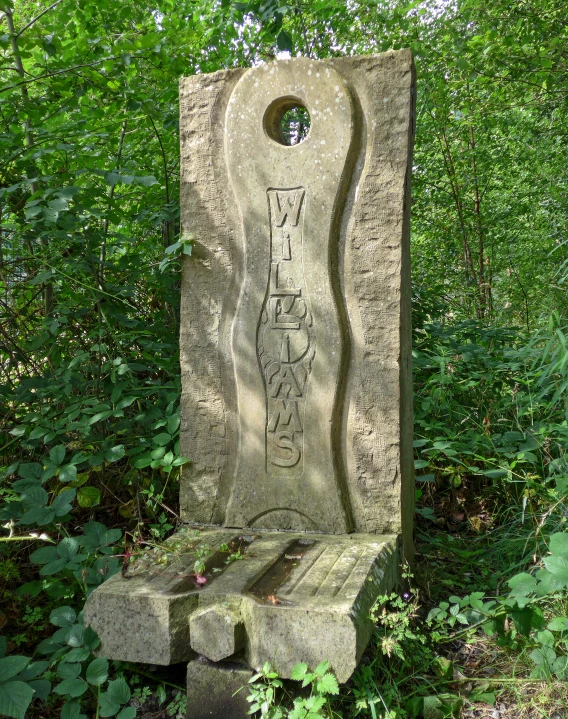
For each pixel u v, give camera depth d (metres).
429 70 5.24
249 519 2.67
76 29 3.57
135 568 2.26
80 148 3.21
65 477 2.47
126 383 2.94
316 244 2.54
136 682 2.18
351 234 2.52
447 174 6.85
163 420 2.93
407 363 2.68
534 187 7.07
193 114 2.71
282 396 2.61
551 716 1.96
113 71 3.40
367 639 1.99
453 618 2.18
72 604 2.49
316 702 1.77
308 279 2.56
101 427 3.04
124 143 4.03
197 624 1.98
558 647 2.15
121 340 3.42
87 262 3.15
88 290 3.39
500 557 2.86
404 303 2.57
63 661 2.05
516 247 7.14
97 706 2.08
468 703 2.05
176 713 2.07
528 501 2.98
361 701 1.90
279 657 1.92
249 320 2.64
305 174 2.54
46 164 3.50
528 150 6.63
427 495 3.51
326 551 2.36
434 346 4.19
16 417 3.35
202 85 2.69
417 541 3.12
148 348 3.23
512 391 3.85
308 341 2.57
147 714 2.08
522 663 2.20
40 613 2.42
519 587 2.05
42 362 3.41
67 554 2.28
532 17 4.82
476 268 7.36
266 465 2.64
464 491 3.42
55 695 2.15
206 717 1.99
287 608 1.91
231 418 2.72
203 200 2.71
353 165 2.51
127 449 3.20
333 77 2.48
